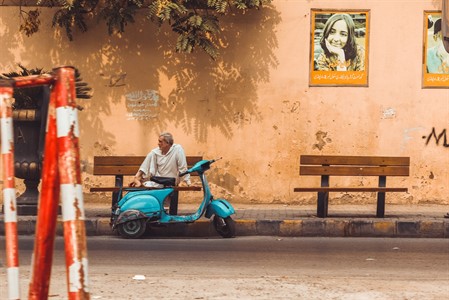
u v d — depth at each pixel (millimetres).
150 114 18078
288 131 17984
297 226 14414
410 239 14172
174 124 18078
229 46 18000
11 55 18125
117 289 8734
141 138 18094
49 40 18078
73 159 3883
